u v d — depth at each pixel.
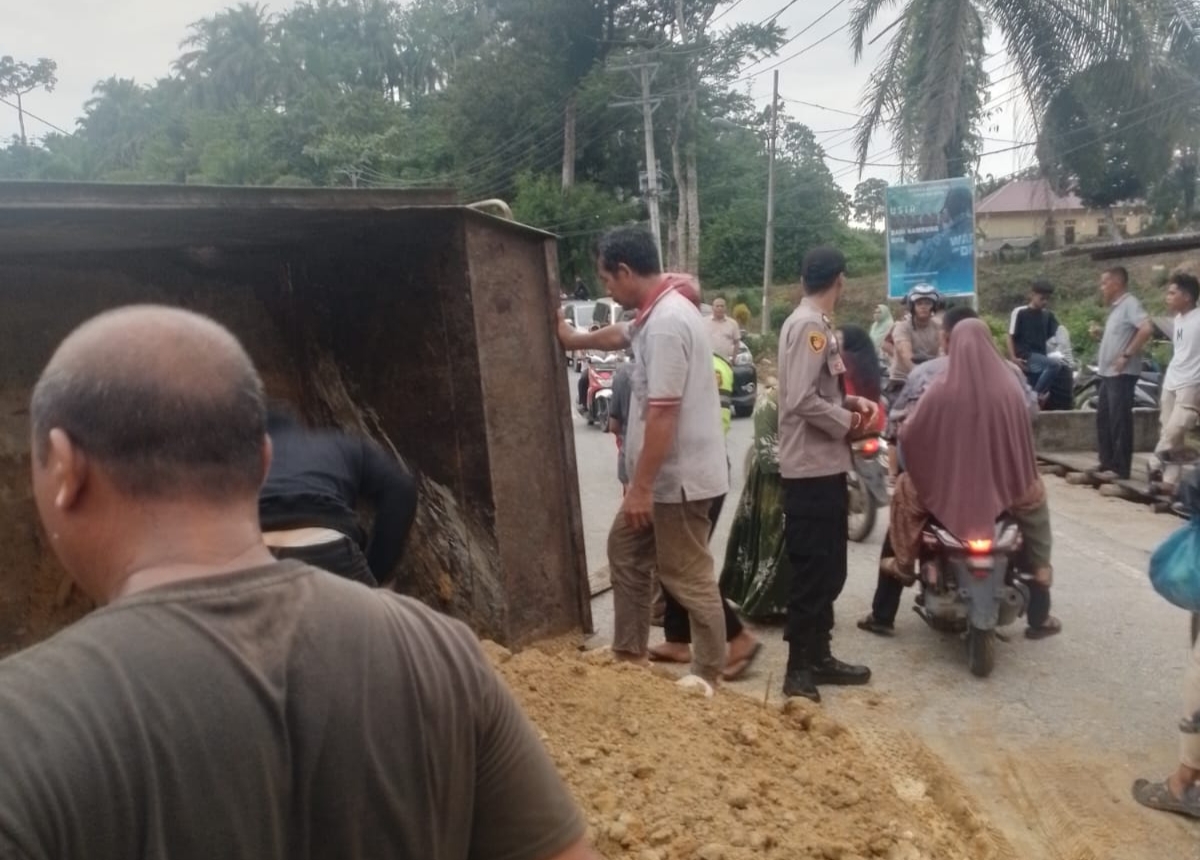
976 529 5.96
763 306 39.59
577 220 49.88
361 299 5.54
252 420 1.56
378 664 1.53
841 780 4.21
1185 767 4.56
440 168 57.53
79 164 67.69
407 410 5.48
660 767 3.96
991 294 35.22
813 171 53.88
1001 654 6.37
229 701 1.40
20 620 5.18
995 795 4.73
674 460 5.14
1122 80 21.55
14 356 5.21
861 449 8.90
